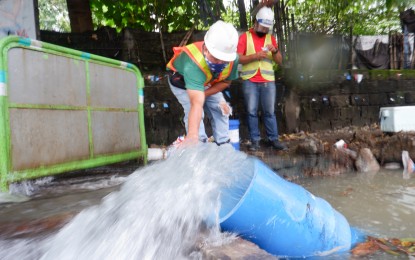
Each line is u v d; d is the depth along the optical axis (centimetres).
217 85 311
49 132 309
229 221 156
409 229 212
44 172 301
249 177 180
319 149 436
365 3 896
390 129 512
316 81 674
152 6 732
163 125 593
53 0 1933
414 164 423
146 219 159
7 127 268
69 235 166
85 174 383
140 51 628
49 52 310
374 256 170
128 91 429
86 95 356
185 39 472
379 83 702
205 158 188
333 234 179
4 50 266
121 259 147
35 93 295
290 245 165
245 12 698
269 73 486
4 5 479
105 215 171
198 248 150
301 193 179
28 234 182
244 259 138
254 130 491
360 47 797
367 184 343
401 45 789
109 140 390
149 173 191
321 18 885
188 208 162
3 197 260
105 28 629
